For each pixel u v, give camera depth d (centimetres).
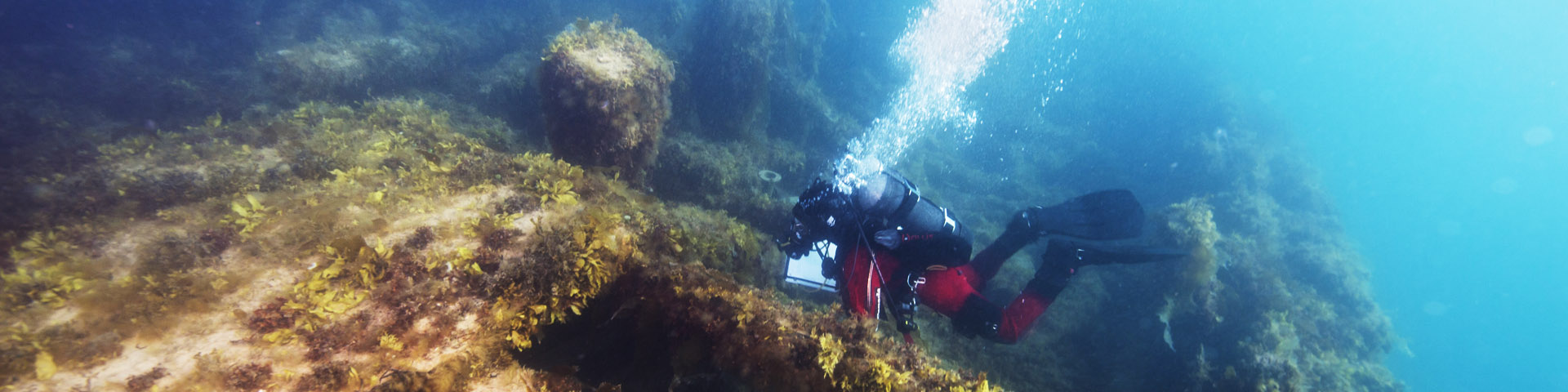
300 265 249
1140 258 449
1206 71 2042
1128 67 2131
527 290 255
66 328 198
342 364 204
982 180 1034
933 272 344
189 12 914
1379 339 825
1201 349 537
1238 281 710
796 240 325
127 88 676
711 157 655
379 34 946
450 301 242
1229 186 1072
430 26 986
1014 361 504
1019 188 1047
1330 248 974
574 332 284
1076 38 2325
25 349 187
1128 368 548
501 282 253
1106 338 586
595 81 414
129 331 201
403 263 254
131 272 240
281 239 264
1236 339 570
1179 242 620
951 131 1217
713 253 381
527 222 304
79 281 222
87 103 639
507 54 990
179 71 768
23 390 176
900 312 326
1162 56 2192
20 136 491
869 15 1433
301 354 205
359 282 238
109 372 187
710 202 614
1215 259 602
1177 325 604
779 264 480
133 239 279
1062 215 448
